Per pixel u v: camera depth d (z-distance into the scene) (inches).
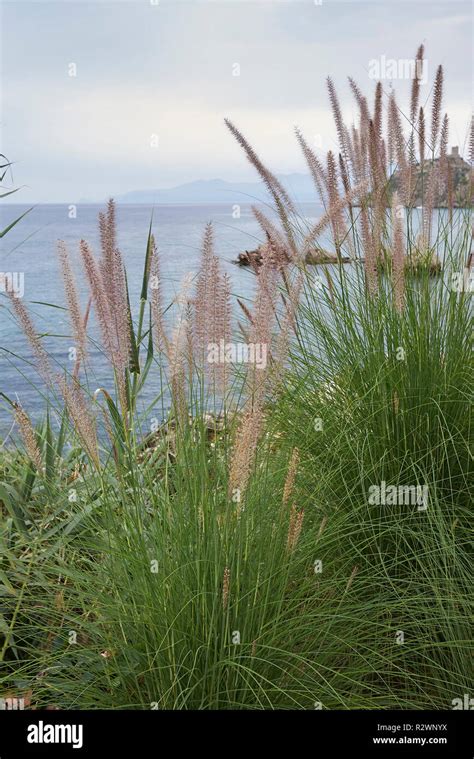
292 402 128.8
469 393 125.6
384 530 116.0
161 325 92.7
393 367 126.8
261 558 94.8
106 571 96.3
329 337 132.1
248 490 95.1
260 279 84.2
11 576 107.7
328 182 129.0
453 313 130.6
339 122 138.0
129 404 108.7
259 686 83.0
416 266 133.7
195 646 88.3
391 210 128.9
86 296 96.4
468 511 116.3
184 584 89.1
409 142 135.1
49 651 98.9
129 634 93.3
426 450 124.4
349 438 124.6
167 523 95.7
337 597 101.6
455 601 103.6
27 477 123.6
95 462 95.4
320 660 93.7
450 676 102.9
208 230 86.6
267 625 88.0
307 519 114.7
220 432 102.9
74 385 93.8
